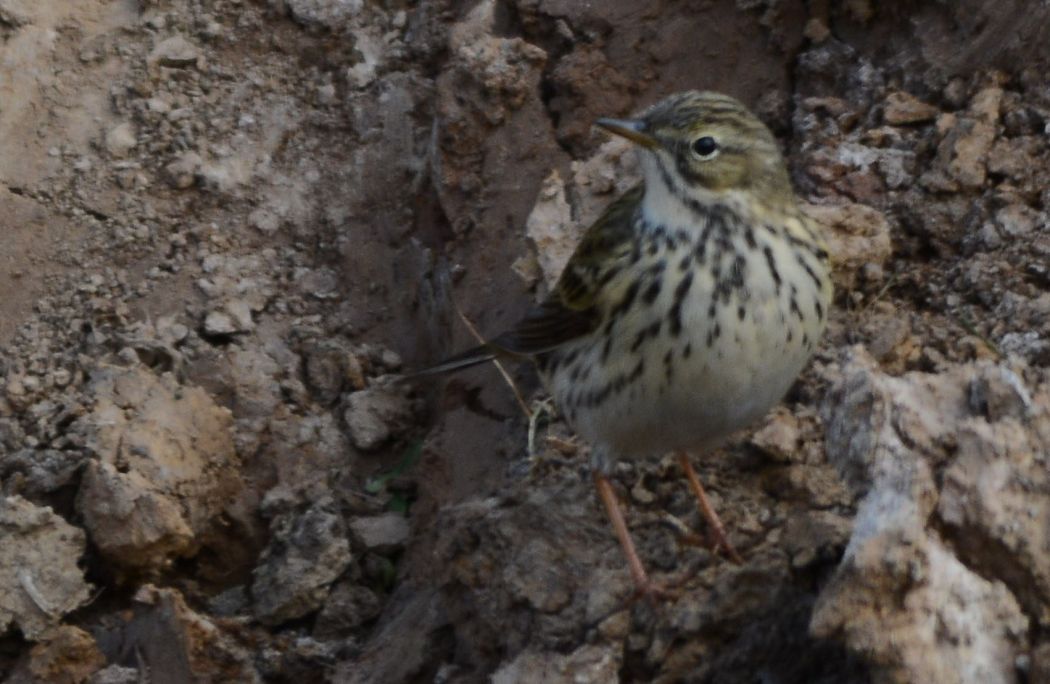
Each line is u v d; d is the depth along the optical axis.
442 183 13.47
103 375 12.75
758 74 13.50
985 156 11.95
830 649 9.16
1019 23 12.37
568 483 10.94
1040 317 10.98
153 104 14.51
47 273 13.69
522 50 13.59
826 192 12.21
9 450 12.54
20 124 14.43
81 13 14.95
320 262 13.91
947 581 8.22
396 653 11.38
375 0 15.10
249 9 15.04
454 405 12.64
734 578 9.62
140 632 11.52
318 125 14.49
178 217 14.02
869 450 8.63
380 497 12.64
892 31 13.15
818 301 9.67
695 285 9.47
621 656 9.77
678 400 9.65
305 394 13.20
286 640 11.93
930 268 11.73
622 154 12.62
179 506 12.20
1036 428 8.50
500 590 10.52
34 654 11.41
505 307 12.70
